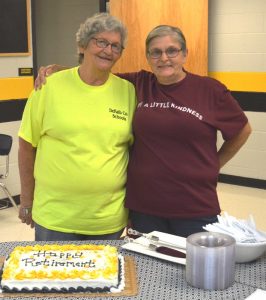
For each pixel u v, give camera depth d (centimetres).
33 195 219
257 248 154
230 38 515
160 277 148
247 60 509
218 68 528
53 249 155
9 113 452
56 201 200
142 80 208
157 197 196
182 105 192
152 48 191
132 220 207
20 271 141
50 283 138
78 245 164
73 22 621
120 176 201
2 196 457
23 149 209
